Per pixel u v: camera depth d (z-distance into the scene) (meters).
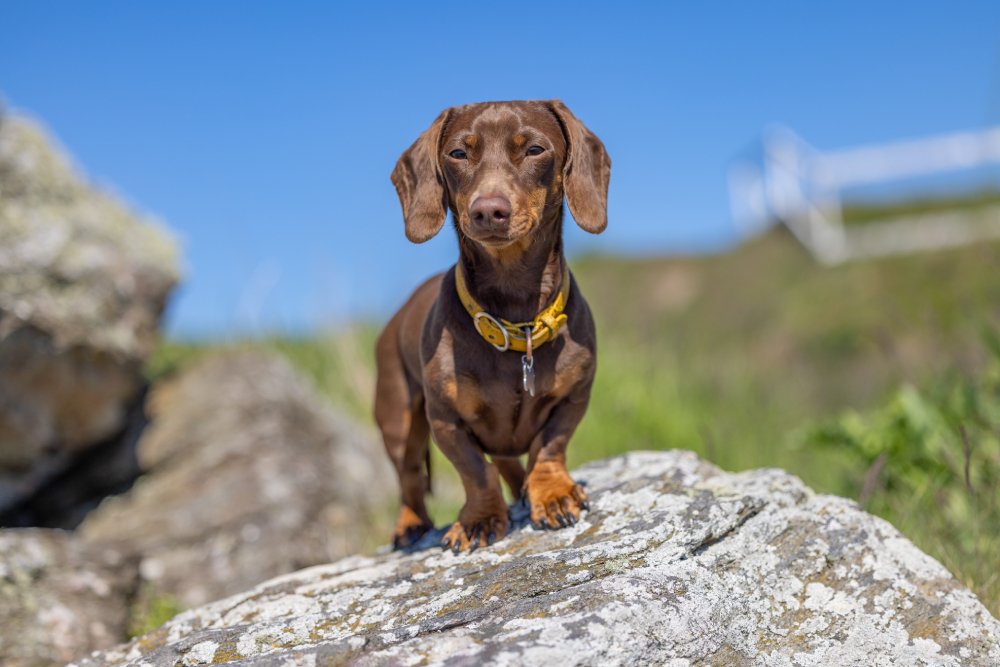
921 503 1.03
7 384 1.29
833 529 0.76
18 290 1.27
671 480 0.83
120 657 0.76
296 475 1.42
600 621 0.62
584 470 0.97
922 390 1.25
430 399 0.81
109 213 1.44
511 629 0.63
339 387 1.97
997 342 1.23
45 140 1.41
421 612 0.69
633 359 1.94
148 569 1.22
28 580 1.02
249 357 1.65
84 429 1.38
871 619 0.71
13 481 1.34
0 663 0.95
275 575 1.26
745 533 0.75
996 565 0.90
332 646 0.63
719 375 2.01
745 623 0.69
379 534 1.43
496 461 0.96
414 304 0.94
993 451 1.07
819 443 1.20
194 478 1.40
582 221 0.81
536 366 0.79
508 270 0.78
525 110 0.82
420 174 0.83
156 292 1.43
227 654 0.69
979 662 0.68
